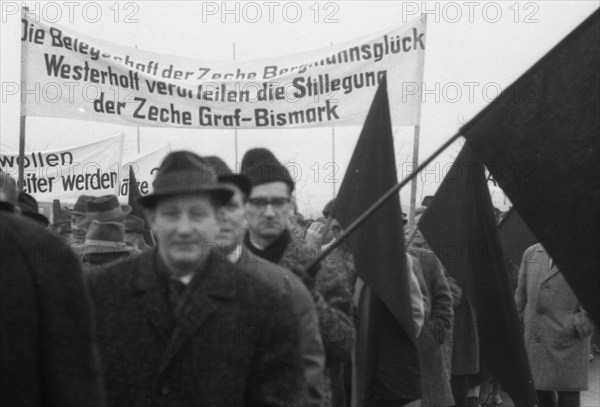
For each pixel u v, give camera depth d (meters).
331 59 8.91
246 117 8.95
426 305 8.26
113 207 7.19
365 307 6.23
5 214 3.18
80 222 8.26
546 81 4.82
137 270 3.67
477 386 10.29
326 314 5.00
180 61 8.98
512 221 9.89
